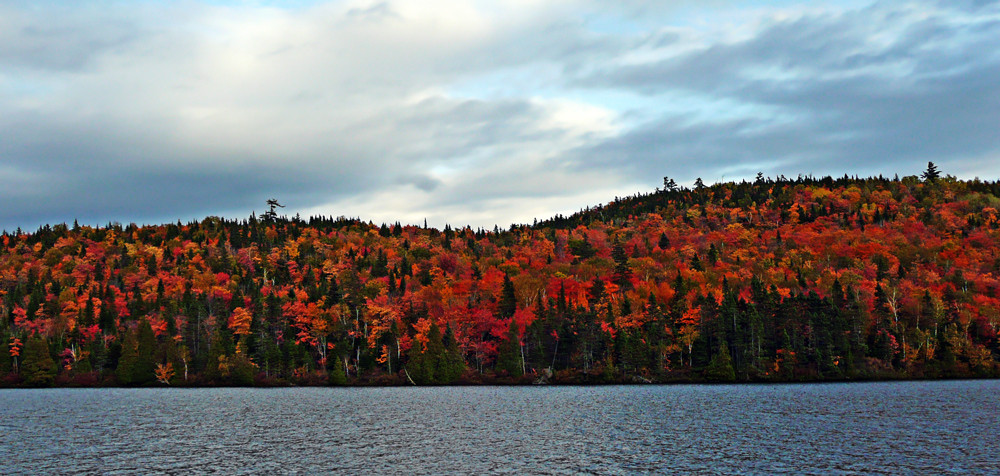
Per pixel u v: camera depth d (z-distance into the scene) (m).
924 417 86.31
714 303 170.12
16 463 63.84
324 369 175.25
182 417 96.56
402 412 101.00
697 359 165.12
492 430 81.62
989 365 163.50
